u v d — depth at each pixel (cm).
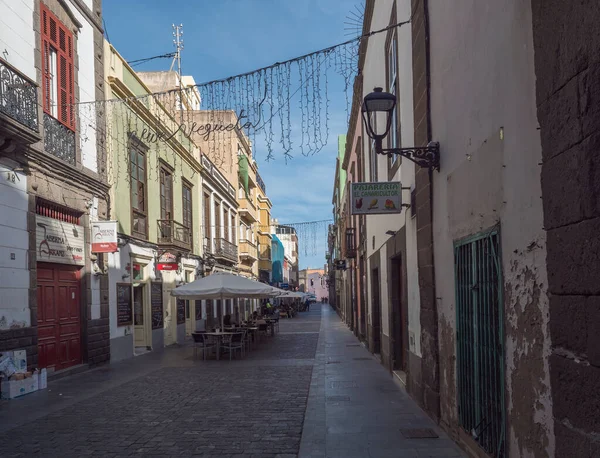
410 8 827
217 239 2953
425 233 721
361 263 1989
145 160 1834
